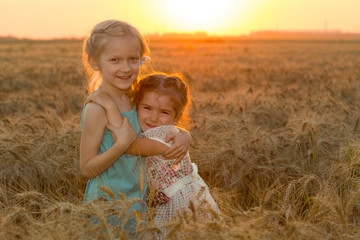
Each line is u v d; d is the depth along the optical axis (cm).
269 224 201
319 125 393
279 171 317
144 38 232
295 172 319
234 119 441
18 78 1138
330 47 5800
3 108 630
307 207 281
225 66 1884
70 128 353
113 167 229
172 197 227
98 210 189
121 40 211
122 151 210
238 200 311
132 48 215
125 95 235
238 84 1127
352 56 3083
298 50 4569
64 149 338
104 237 190
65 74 1391
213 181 327
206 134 388
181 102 231
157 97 223
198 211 207
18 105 648
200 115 458
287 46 6456
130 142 212
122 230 191
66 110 648
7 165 325
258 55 3397
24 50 4141
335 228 204
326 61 2370
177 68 1662
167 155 220
